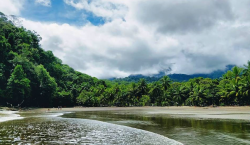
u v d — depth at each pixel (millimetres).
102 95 137250
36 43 157250
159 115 42156
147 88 128750
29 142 15531
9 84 88688
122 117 39188
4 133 19500
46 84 114938
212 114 41156
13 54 106562
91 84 181375
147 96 124625
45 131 21125
